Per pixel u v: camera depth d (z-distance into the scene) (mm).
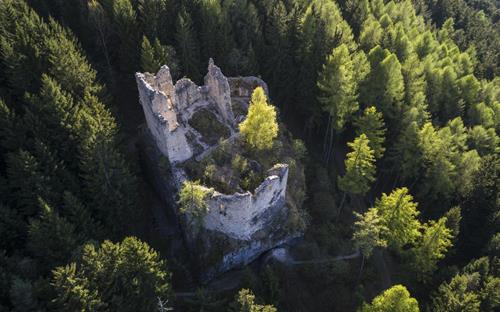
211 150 60438
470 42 117625
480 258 56156
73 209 49000
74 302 38625
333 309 56031
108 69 71438
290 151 65750
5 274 41438
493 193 62125
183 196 51188
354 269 60312
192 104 65125
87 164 51812
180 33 70875
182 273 55969
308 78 73375
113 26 72750
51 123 55656
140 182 62781
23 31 62812
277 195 56188
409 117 66125
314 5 88562
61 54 61312
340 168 76812
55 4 77375
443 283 53188
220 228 55281
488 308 48812
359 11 97250
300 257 58969
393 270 62906
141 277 43500
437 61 87375
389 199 54750
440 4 137625
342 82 63344
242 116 65250
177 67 69875
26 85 60500
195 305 50938
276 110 71625
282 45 75125
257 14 84062
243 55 75562
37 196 49375
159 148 60156
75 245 46281
